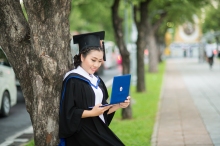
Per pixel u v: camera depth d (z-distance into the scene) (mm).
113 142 4273
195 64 41812
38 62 4641
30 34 4691
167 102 14297
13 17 4809
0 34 4863
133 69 21500
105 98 4445
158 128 9469
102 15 24297
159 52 44656
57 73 4617
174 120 10523
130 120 10750
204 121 10211
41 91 4656
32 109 4824
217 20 44375
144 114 11727
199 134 8617
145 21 16656
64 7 4695
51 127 4688
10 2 4812
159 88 19172
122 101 4328
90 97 4191
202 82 22000
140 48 17156
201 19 23562
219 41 58938
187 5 18719
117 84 4168
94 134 4238
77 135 4227
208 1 17844
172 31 48500
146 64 43219
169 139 8219
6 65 12828
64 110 4164
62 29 4711
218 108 12453
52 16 4645
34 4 4613
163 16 25969
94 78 4340
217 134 8547
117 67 37406
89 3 17781
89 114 4094
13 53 4840
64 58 4703
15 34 4797
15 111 13688
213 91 17453
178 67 37312
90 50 4207
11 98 12992
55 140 4707
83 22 45406
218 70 31547
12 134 10023
